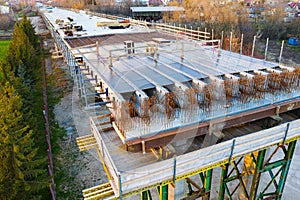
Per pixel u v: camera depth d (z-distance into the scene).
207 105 5.83
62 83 18.72
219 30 28.52
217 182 10.35
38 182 8.34
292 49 32.66
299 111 7.91
